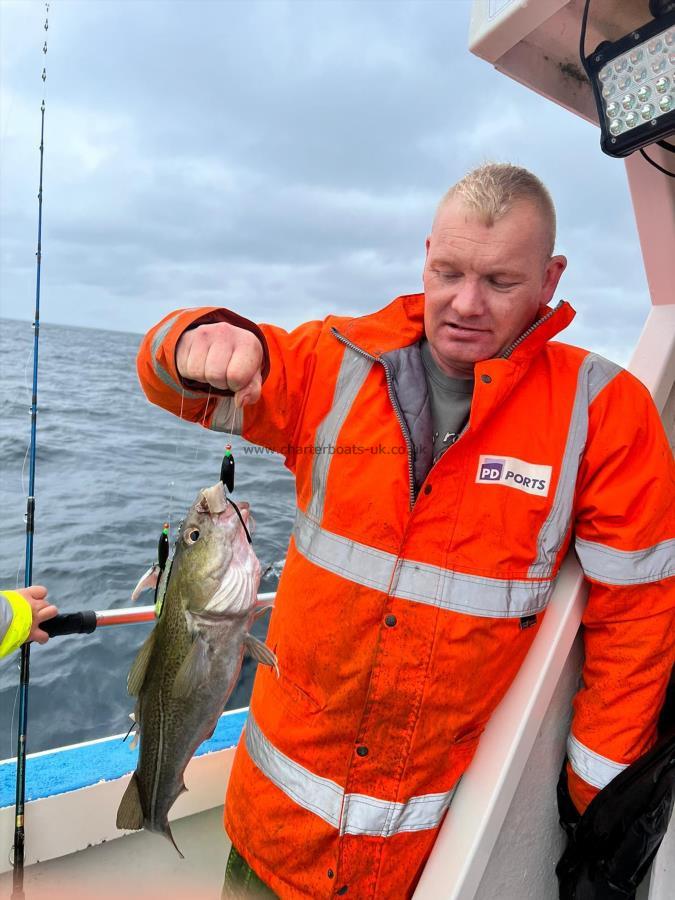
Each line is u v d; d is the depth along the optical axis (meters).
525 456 1.40
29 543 2.07
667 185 1.69
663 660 1.42
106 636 4.65
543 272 1.37
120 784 2.26
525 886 1.61
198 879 2.20
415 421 1.43
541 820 1.61
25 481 9.68
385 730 1.43
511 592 1.41
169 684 1.38
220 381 1.20
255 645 1.38
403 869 1.49
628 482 1.39
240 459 12.34
